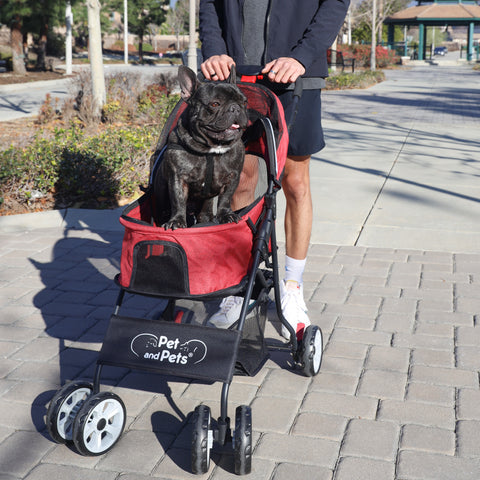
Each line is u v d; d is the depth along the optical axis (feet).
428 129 45.80
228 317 11.27
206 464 9.22
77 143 27.99
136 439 10.43
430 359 13.00
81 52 218.18
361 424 10.75
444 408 11.20
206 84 9.56
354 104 65.82
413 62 191.83
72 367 12.91
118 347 9.63
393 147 38.14
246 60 13.00
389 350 13.42
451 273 17.93
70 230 22.50
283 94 12.90
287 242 13.79
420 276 17.75
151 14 198.59
